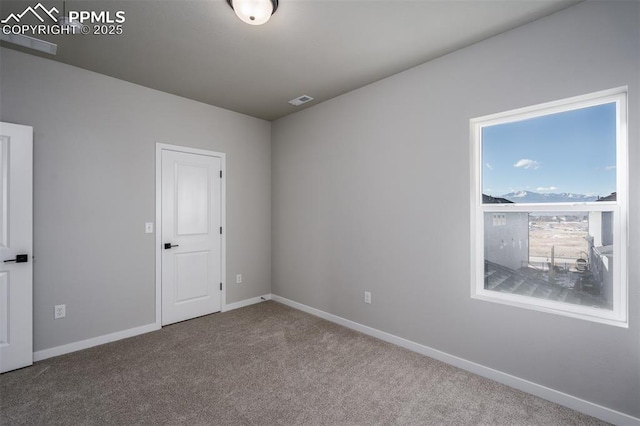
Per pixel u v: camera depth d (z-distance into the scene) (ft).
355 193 10.44
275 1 5.96
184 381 7.25
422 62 8.57
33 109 8.15
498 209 7.61
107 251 9.41
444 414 6.12
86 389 6.88
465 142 7.80
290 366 7.97
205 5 6.14
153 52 8.00
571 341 6.30
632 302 5.66
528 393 6.81
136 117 10.00
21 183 7.72
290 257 13.05
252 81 9.78
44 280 8.32
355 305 10.46
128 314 9.82
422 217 8.67
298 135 12.65
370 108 9.96
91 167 9.11
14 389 6.84
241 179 12.94
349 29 6.98
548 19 6.52
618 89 5.85
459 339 7.95
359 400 6.57
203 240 11.75
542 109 6.89
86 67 8.84
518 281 7.39
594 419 5.96
